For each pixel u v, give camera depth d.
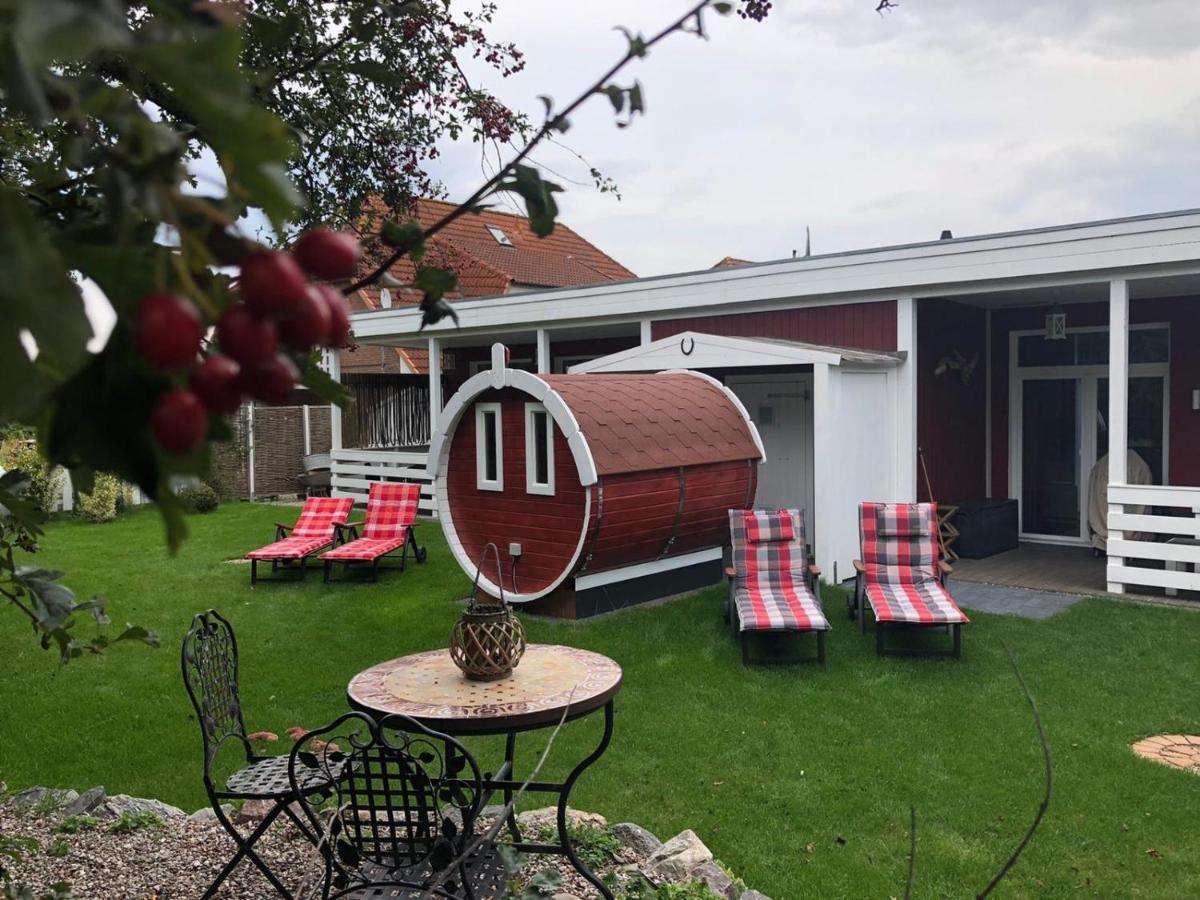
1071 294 11.36
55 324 0.55
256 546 13.46
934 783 5.27
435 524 15.44
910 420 10.89
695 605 9.34
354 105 4.68
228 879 4.06
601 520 8.40
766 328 12.11
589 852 4.30
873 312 11.12
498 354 8.88
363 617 9.19
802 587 8.48
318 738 6.05
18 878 4.06
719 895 3.85
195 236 0.68
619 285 13.26
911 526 8.48
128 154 0.68
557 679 4.03
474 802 3.25
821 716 6.36
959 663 7.47
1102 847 4.51
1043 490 12.91
